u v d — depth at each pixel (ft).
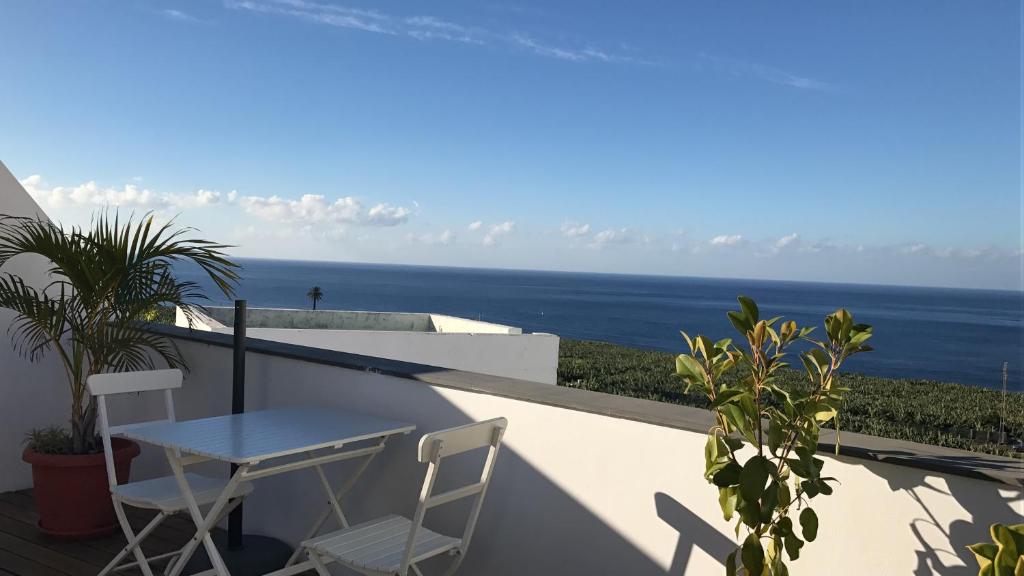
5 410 14.56
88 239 11.96
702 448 8.33
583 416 9.26
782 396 6.71
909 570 7.13
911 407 64.39
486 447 10.18
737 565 8.05
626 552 8.93
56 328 12.67
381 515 11.35
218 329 36.22
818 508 7.66
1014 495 6.52
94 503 12.37
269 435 9.43
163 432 9.48
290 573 9.87
